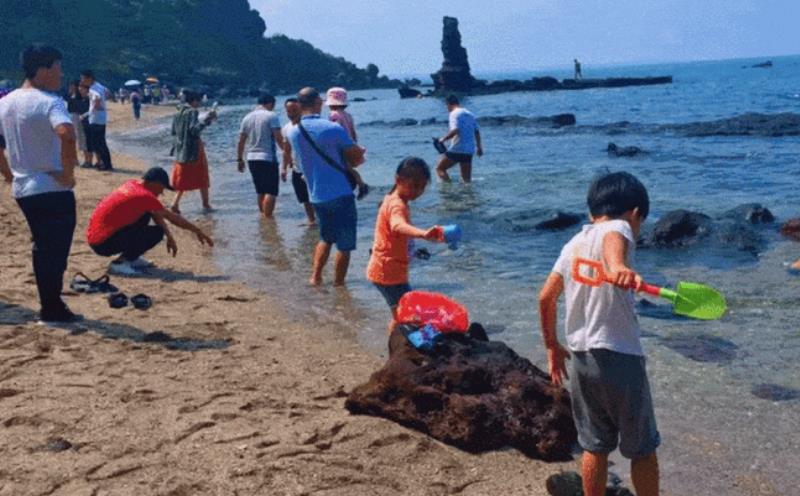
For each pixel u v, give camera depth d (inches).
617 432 146.6
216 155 971.3
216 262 380.8
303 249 410.3
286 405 199.9
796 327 261.4
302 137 322.0
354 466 169.0
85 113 741.9
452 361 196.9
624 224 137.1
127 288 321.7
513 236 431.8
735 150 827.4
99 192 575.2
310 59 5895.7
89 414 189.8
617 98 2564.0
